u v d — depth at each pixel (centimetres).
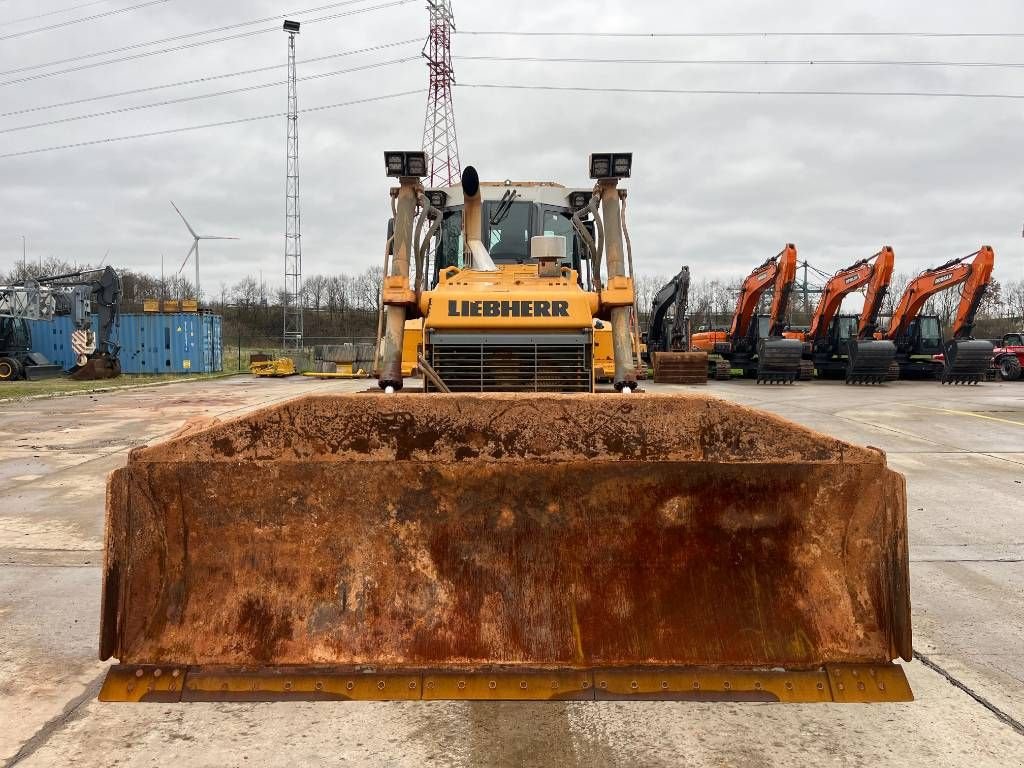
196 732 300
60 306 2833
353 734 299
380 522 296
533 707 324
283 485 292
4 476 833
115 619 278
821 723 310
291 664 280
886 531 283
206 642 282
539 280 557
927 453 1011
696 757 282
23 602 445
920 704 327
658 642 286
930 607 446
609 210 563
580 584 296
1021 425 1297
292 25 3812
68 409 1559
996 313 5444
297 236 3903
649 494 295
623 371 514
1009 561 538
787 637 286
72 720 310
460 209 726
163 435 1151
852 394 1977
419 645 285
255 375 3034
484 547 298
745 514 295
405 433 287
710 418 284
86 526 620
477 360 478
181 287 6319
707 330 3806
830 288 2702
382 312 561
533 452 287
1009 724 309
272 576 293
